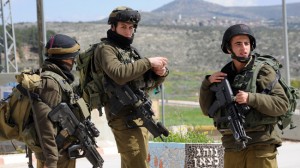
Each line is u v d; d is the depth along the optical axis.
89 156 7.94
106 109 8.89
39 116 7.52
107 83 8.69
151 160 12.12
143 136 8.88
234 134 7.38
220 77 7.67
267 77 7.50
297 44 139.25
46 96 7.59
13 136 7.86
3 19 30.88
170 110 54.53
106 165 16.11
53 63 7.83
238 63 7.65
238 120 7.42
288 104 7.51
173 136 12.53
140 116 8.67
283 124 7.70
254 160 7.52
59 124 7.66
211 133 17.88
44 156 7.59
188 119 40.00
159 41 158.00
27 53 111.69
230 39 7.59
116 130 8.86
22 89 7.66
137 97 8.65
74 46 7.92
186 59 140.62
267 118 7.45
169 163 11.89
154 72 8.87
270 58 7.75
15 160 16.70
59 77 7.75
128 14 8.65
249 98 7.31
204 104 7.98
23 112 7.70
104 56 8.55
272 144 7.59
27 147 8.05
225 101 7.55
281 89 7.48
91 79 8.94
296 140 21.05
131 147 8.76
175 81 104.62
